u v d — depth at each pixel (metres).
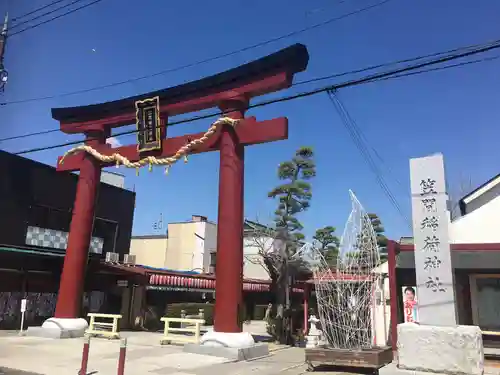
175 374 11.05
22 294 20.67
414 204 9.95
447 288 9.31
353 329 12.46
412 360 9.14
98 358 13.08
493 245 15.66
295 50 14.91
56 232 23.86
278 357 14.59
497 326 17.25
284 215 24.33
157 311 26.47
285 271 22.42
